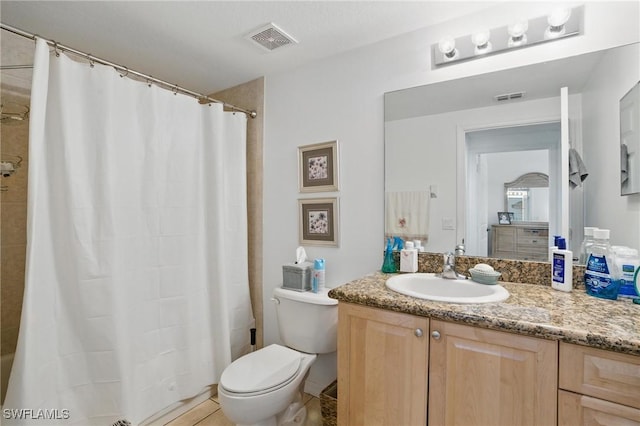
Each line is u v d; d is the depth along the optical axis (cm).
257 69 217
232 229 216
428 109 166
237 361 162
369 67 183
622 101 125
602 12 129
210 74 224
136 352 163
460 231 158
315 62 204
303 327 177
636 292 111
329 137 198
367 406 124
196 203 192
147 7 150
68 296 143
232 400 137
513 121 147
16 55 171
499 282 144
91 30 170
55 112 138
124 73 187
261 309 230
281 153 220
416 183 170
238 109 225
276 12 154
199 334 190
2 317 169
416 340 113
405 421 115
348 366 129
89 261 144
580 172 133
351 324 129
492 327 98
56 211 140
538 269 140
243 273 221
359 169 187
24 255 177
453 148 160
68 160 139
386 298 119
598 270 119
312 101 205
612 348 82
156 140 173
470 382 103
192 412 186
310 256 207
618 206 125
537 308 106
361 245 187
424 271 166
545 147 140
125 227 159
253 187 233
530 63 143
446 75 162
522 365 95
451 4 148
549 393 92
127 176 160
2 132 169
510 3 145
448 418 107
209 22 163
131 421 155
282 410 151
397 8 151
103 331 147
